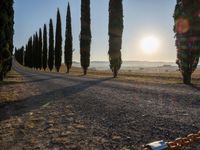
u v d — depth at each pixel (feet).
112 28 140.97
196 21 84.38
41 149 22.00
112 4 142.00
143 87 68.39
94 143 22.77
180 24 86.69
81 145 22.43
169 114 32.99
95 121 31.17
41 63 321.93
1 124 32.35
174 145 9.32
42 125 30.78
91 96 53.78
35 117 35.73
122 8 142.10
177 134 23.95
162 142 8.87
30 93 65.67
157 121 29.37
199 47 83.61
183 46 85.35
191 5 85.10
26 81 109.81
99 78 121.80
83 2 177.27
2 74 105.40
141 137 23.63
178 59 87.20
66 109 40.60
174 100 44.39
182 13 86.69
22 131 28.45
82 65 179.93
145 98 47.98
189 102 41.73
